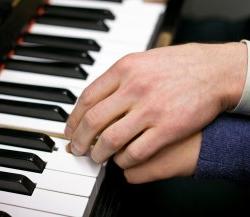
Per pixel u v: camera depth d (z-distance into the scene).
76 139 0.77
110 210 0.77
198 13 1.52
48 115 0.83
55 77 0.88
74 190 0.77
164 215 0.95
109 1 0.99
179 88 0.76
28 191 0.76
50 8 0.97
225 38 1.19
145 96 0.76
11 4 0.91
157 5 0.98
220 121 0.79
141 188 0.98
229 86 0.78
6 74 0.88
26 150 0.80
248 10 1.51
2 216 0.74
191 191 0.98
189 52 0.79
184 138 0.78
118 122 0.75
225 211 0.96
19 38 0.93
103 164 0.78
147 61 0.77
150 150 0.76
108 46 0.92
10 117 0.83
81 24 0.95
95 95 0.77
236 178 0.79
